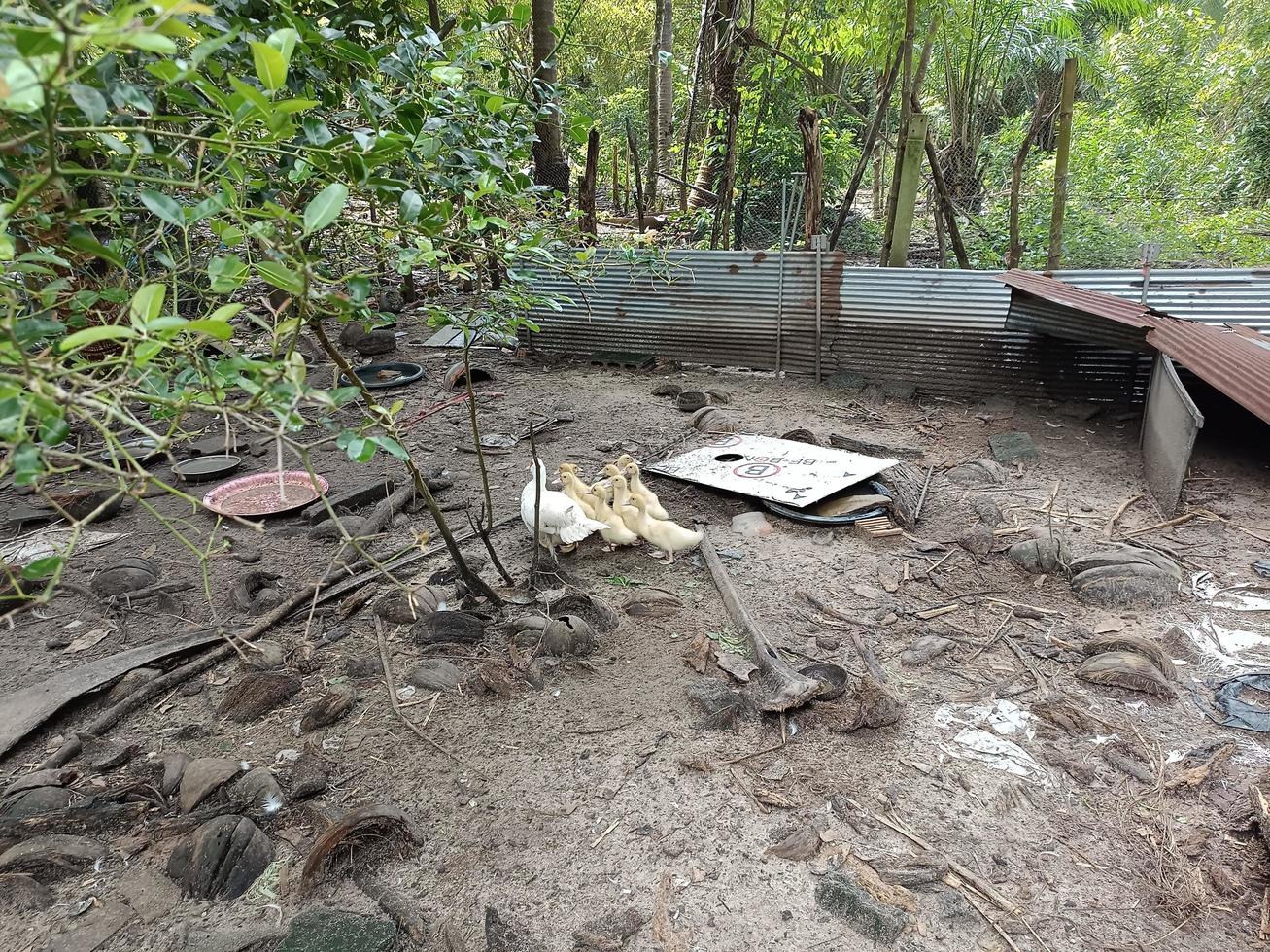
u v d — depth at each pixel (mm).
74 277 2465
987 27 13336
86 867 2541
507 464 5945
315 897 2430
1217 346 4930
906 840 2562
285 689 3326
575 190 12391
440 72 2850
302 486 5508
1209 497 5035
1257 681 3293
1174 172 14117
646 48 22906
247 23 2557
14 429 1312
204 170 2564
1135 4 15008
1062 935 2244
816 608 3928
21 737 3057
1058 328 6316
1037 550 4254
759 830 2623
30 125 1816
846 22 12336
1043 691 3285
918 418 6820
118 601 4078
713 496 5254
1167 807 2686
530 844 2590
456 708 3250
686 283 8211
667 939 2254
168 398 1698
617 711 3207
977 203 13586
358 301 1900
